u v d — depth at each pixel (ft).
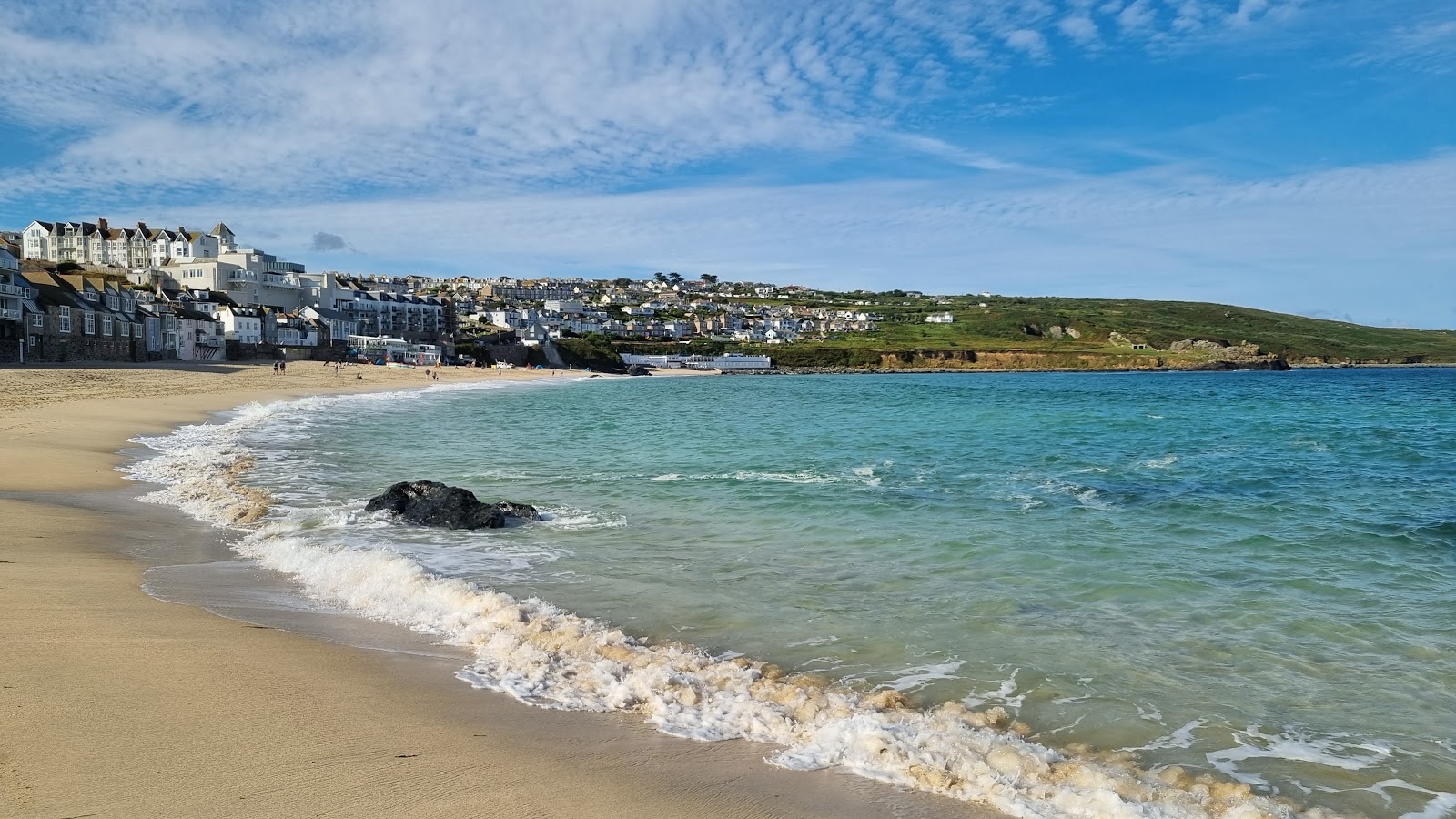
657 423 146.00
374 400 204.54
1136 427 137.49
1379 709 24.50
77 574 33.60
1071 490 67.72
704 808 17.35
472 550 45.24
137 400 142.41
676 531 50.83
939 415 169.99
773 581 38.78
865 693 25.05
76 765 16.88
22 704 19.54
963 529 51.85
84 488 57.88
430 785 17.35
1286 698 25.26
